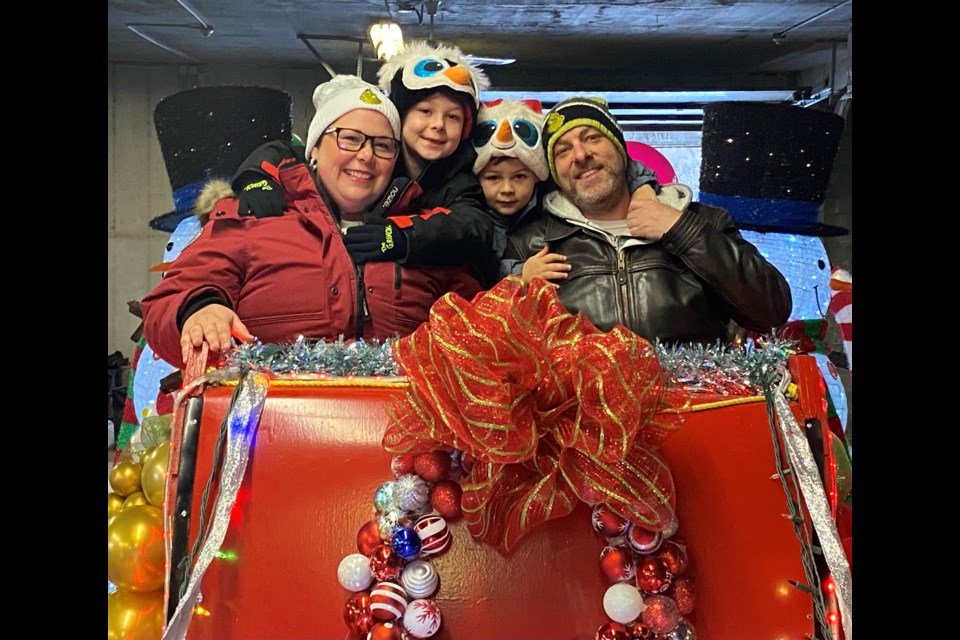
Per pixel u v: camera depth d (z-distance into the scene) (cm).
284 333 140
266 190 142
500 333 91
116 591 117
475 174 142
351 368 111
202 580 101
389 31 142
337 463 104
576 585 100
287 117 142
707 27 144
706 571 102
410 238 140
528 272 142
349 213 141
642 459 94
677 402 101
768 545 103
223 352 117
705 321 143
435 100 137
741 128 145
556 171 141
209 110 142
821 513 100
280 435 105
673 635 98
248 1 137
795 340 137
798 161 146
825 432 105
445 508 99
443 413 90
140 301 147
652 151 146
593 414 89
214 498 103
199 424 106
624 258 142
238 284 140
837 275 150
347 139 138
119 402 152
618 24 144
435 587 99
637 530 98
